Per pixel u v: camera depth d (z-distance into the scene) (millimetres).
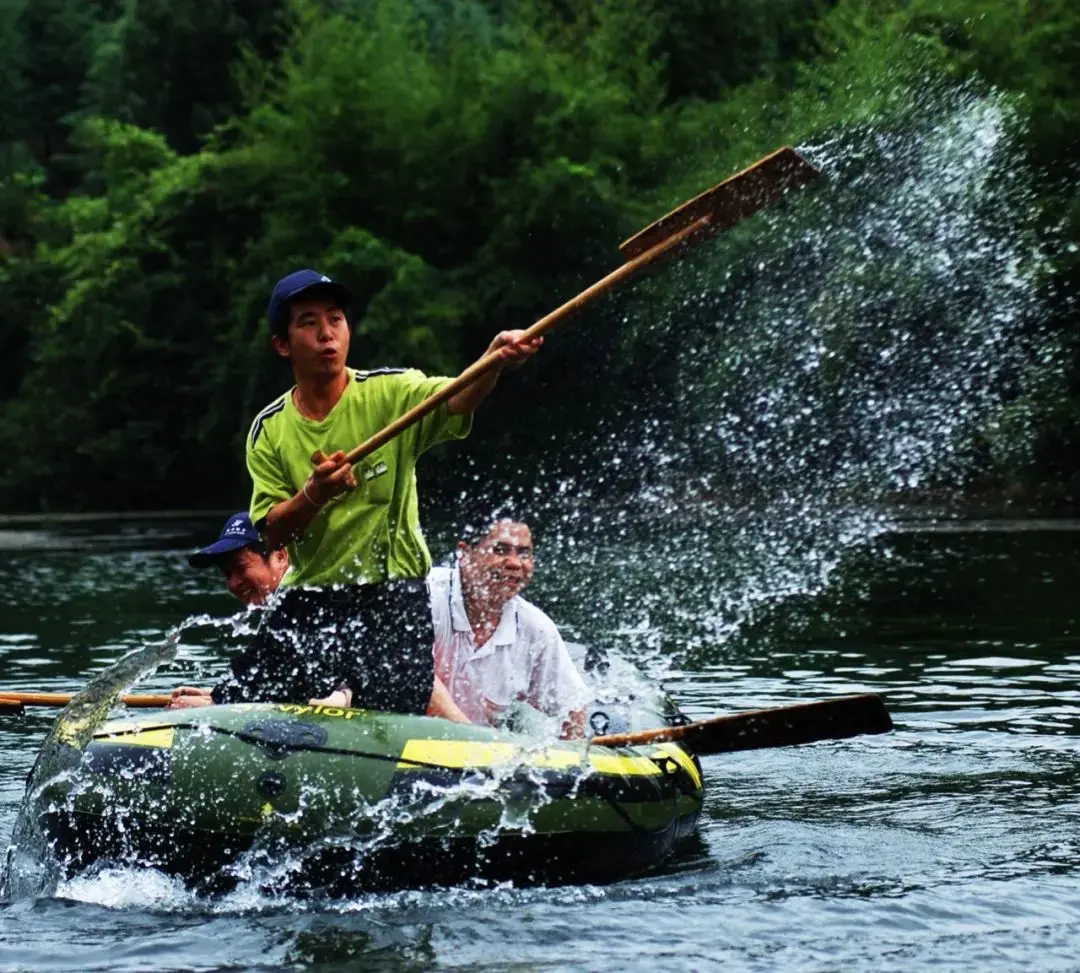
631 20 107438
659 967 14859
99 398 110688
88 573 58875
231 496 113938
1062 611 41125
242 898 17266
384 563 18594
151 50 141500
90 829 18000
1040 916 16328
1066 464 74812
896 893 17172
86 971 14930
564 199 91688
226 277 105750
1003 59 75562
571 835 17703
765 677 32000
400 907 16828
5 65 190500
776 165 17922
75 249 114688
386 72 103562
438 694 19156
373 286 97188
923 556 56719
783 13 109062
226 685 19281
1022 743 25422
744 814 21156
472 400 18188
